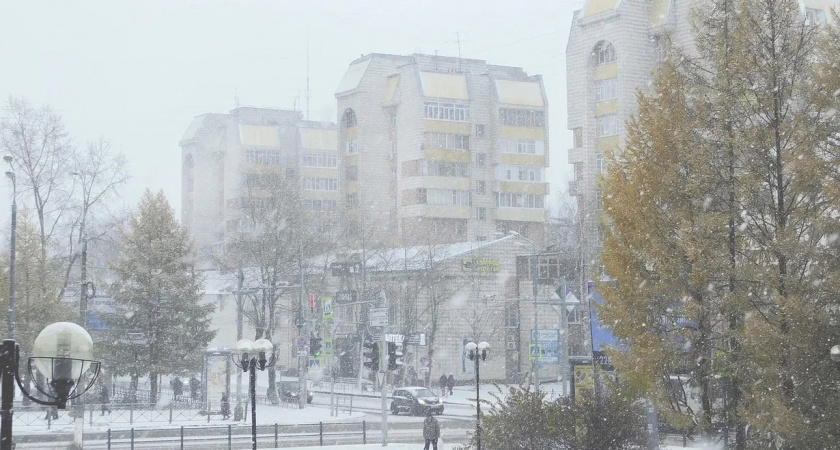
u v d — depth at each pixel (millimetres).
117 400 54219
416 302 71812
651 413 21578
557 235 86812
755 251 17859
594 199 73812
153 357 52719
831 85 17250
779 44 18031
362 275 73500
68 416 46969
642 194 18328
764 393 16547
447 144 100875
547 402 22734
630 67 76938
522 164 102500
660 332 18500
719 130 17969
